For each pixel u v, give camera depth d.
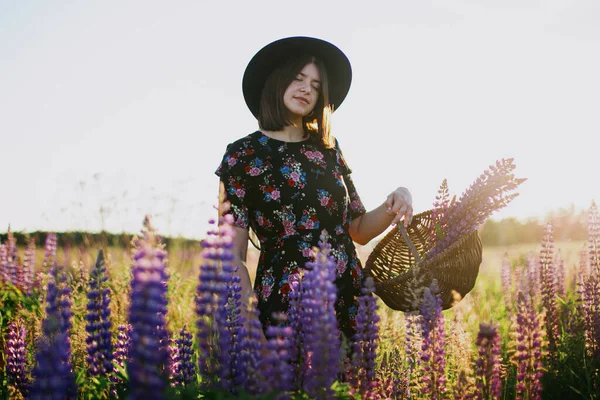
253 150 3.97
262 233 3.89
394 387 3.66
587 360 4.38
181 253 7.75
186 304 5.84
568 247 7.41
